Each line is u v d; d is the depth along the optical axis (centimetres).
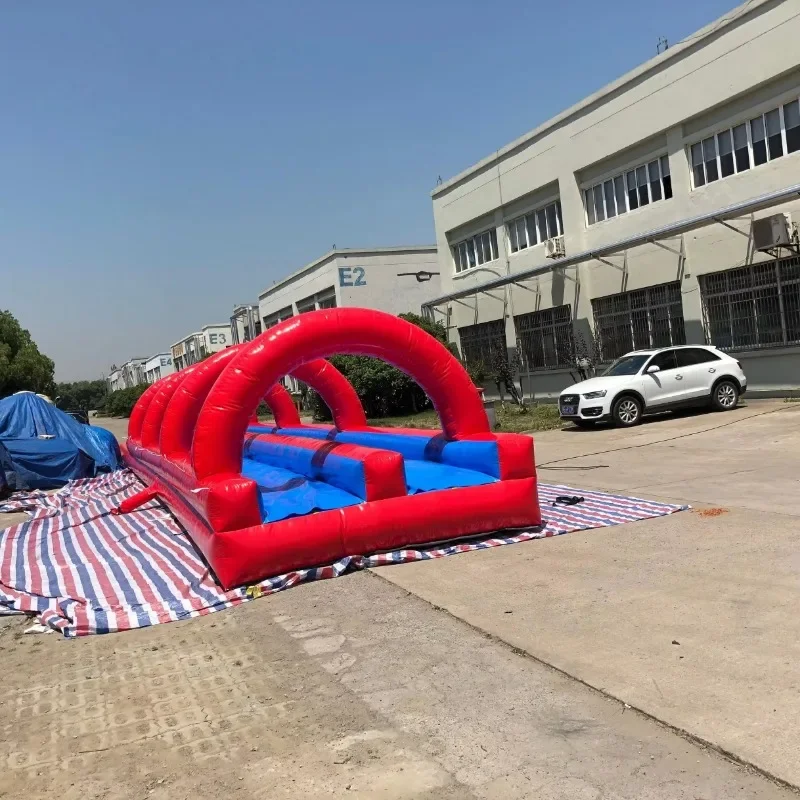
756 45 1490
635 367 1497
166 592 593
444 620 467
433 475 684
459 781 286
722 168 1628
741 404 1550
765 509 667
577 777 281
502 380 2180
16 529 1007
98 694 408
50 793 306
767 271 1543
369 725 339
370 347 704
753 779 268
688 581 490
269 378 651
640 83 1781
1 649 505
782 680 339
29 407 1670
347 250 3397
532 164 2200
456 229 2678
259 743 333
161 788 302
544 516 729
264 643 461
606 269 1959
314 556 589
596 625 430
